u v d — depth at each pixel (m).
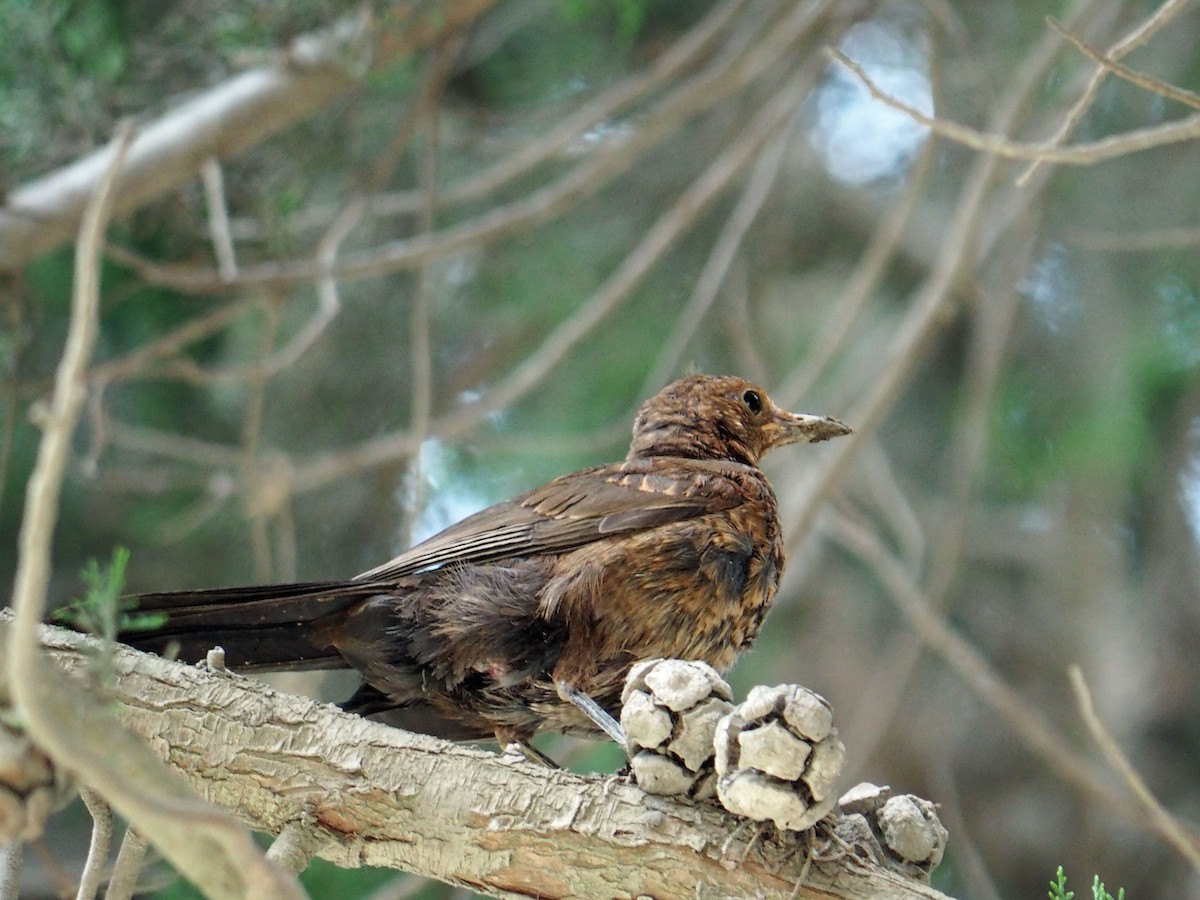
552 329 14.67
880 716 13.51
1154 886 15.25
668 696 5.84
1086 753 15.60
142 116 11.73
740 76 12.05
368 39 11.13
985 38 14.96
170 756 6.00
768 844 5.71
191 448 11.73
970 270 11.81
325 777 5.98
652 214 14.98
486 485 14.27
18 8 10.90
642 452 9.48
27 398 12.70
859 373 15.41
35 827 4.72
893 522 14.90
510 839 5.86
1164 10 6.54
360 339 14.38
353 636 7.57
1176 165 15.27
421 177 13.98
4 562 13.21
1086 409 15.25
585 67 14.27
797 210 16.09
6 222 10.88
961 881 15.01
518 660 7.64
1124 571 16.09
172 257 12.68
